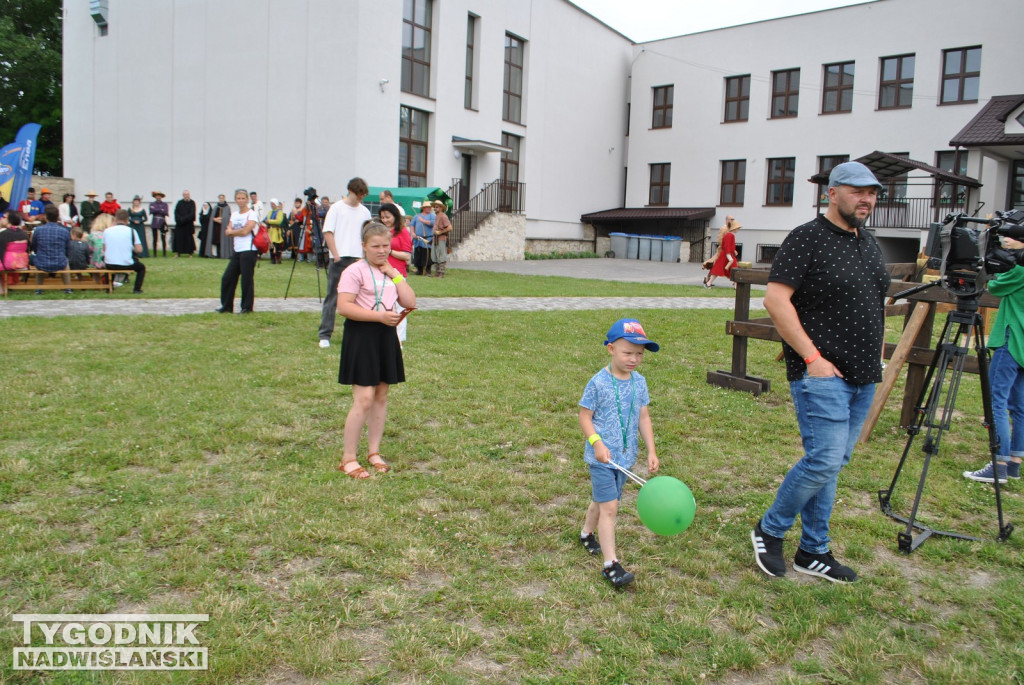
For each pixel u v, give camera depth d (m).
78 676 2.70
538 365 8.05
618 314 12.06
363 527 3.96
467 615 3.22
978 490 4.97
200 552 3.63
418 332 9.70
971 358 6.20
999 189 26.05
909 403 6.34
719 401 6.96
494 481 4.73
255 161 24.95
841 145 31.20
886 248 29.22
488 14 27.84
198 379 6.87
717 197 34.62
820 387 3.53
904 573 3.82
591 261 30.72
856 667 2.97
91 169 29.62
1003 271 4.09
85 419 5.53
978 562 3.94
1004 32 27.36
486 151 27.92
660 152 36.31
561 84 32.62
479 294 14.70
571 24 32.81
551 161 32.56
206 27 25.67
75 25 29.42
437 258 18.50
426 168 26.02
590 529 3.88
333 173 23.41
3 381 6.48
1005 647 3.16
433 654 2.92
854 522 4.37
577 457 5.30
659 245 33.59
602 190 36.38
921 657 3.04
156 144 27.39
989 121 24.02
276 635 2.98
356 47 22.72
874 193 3.50
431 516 4.17
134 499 4.18
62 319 9.73
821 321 3.59
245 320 10.14
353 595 3.32
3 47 34.75
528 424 5.97
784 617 3.33
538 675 2.83
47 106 37.47
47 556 3.50
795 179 32.50
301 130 23.91
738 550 3.97
